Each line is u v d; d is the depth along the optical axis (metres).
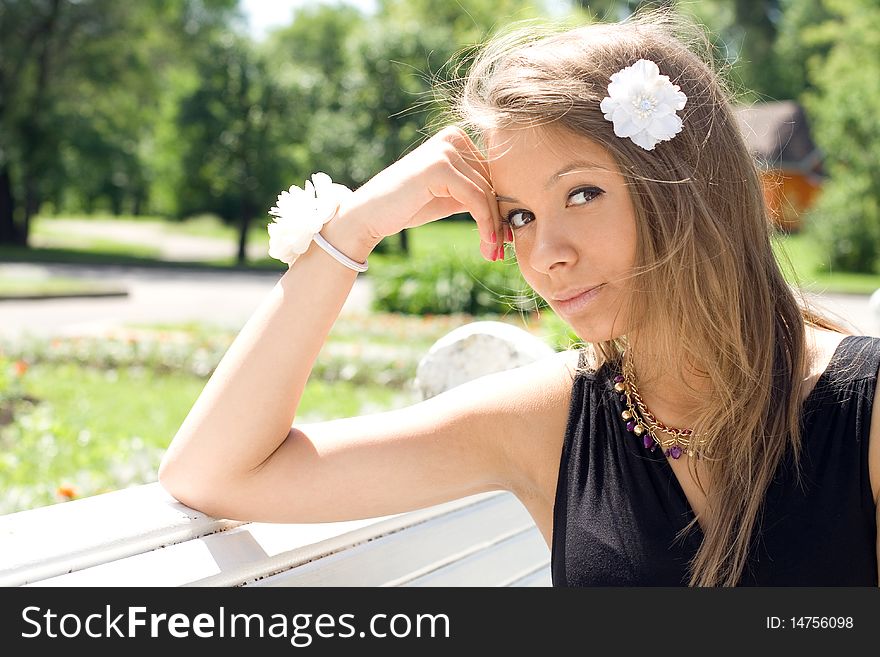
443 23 36.00
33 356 9.01
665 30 1.44
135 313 16.09
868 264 27.14
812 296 1.63
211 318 15.09
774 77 44.00
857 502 1.29
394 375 8.47
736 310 1.31
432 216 1.50
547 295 1.36
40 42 30.39
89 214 51.22
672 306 1.30
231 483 1.34
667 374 1.37
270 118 30.16
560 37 1.37
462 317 13.73
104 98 32.75
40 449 4.66
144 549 1.20
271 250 1.44
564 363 1.55
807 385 1.36
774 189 1.79
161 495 1.37
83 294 18.42
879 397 1.30
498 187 1.36
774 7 46.31
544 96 1.27
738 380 1.33
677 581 1.33
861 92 28.02
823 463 1.31
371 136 28.05
